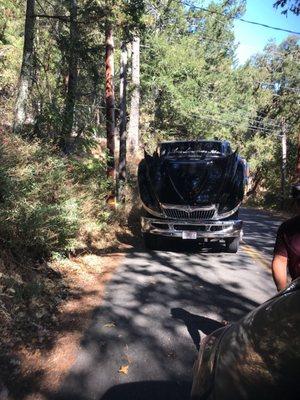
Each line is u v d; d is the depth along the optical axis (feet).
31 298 18.84
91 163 34.30
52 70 44.04
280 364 6.64
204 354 9.42
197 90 130.72
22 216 20.94
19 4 61.52
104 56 47.62
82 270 24.93
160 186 33.19
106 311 19.60
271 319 7.73
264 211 97.19
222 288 24.03
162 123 128.67
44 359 15.02
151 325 18.37
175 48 119.24
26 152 24.77
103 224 34.04
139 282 24.26
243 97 171.94
